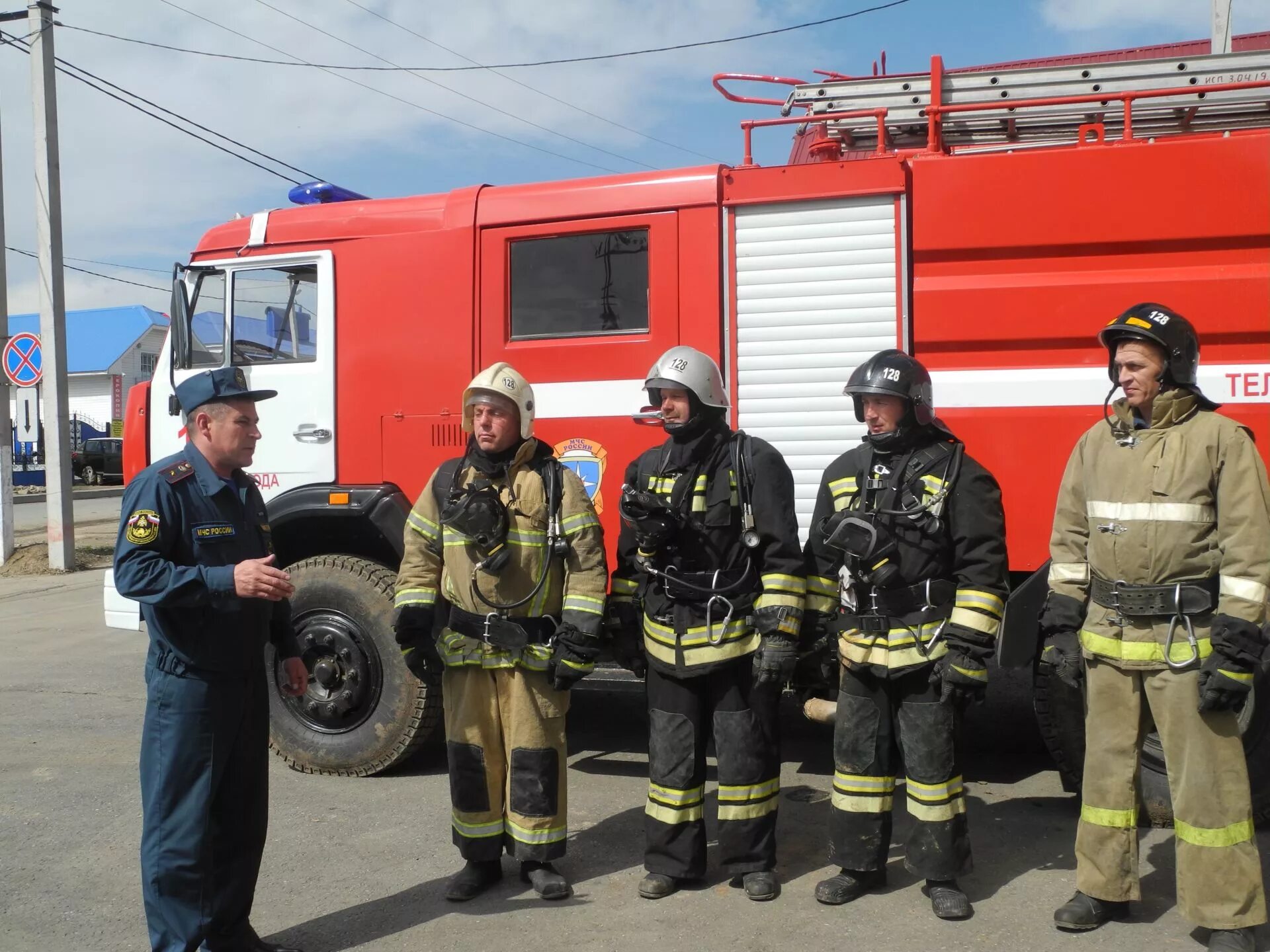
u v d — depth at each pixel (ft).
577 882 12.91
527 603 12.43
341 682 16.78
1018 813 14.85
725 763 12.25
